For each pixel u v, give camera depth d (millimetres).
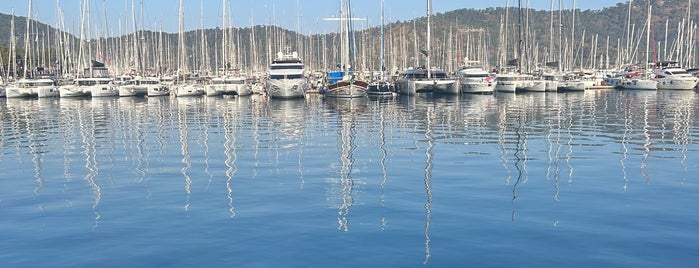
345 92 68625
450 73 84438
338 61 104625
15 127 39062
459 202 15633
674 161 22000
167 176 20109
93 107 59719
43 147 28344
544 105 55156
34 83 77312
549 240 12297
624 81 82688
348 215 14414
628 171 20031
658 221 13664
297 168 21406
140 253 11867
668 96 67250
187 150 26688
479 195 16453
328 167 21531
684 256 11312
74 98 76562
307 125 38125
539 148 26016
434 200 15914
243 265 11102
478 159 22938
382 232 12953
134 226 13750
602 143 27516
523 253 11539
